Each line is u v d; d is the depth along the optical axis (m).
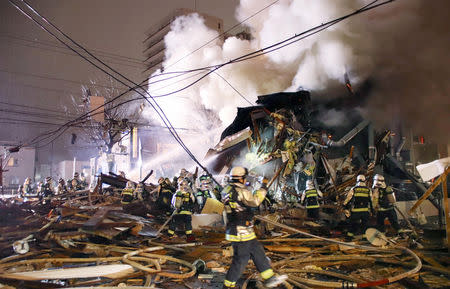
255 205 4.46
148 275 5.38
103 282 5.21
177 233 9.66
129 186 12.59
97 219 8.10
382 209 8.36
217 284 5.30
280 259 6.64
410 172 14.72
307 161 13.62
